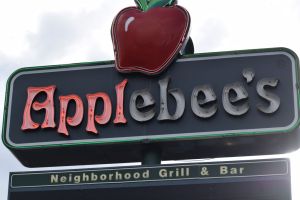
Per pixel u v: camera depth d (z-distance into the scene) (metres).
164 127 21.08
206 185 19.69
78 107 21.78
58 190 20.33
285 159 19.55
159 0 22.62
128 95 21.67
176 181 19.83
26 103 22.08
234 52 21.58
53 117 21.78
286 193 19.33
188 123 21.00
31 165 22.31
